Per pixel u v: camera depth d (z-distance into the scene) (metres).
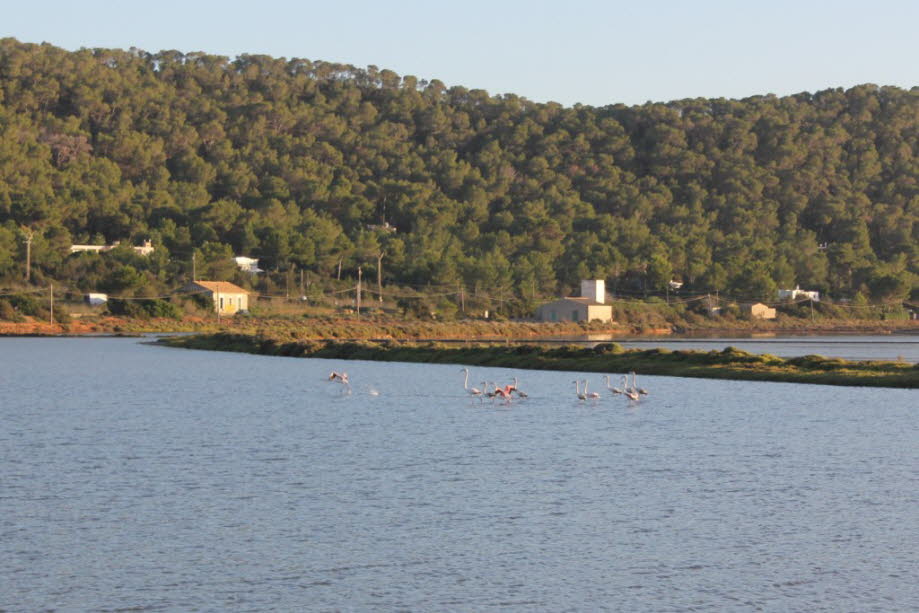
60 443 115.56
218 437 120.75
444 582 64.69
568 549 71.69
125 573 66.19
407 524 78.06
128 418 139.00
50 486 91.00
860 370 190.00
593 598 61.94
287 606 60.41
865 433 123.06
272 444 115.38
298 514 81.06
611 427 129.50
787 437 120.19
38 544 72.38
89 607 59.97
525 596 62.28
